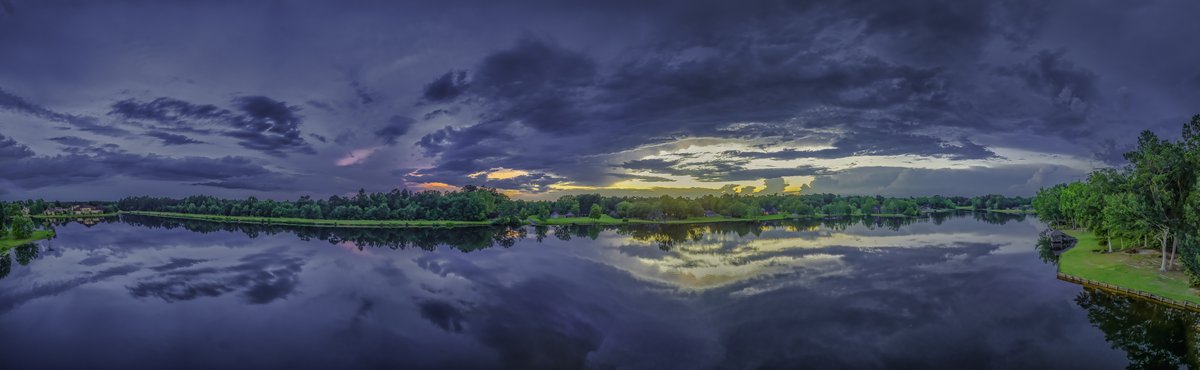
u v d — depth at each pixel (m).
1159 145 63.34
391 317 52.25
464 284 68.31
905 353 41.12
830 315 51.16
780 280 68.38
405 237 144.50
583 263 86.25
